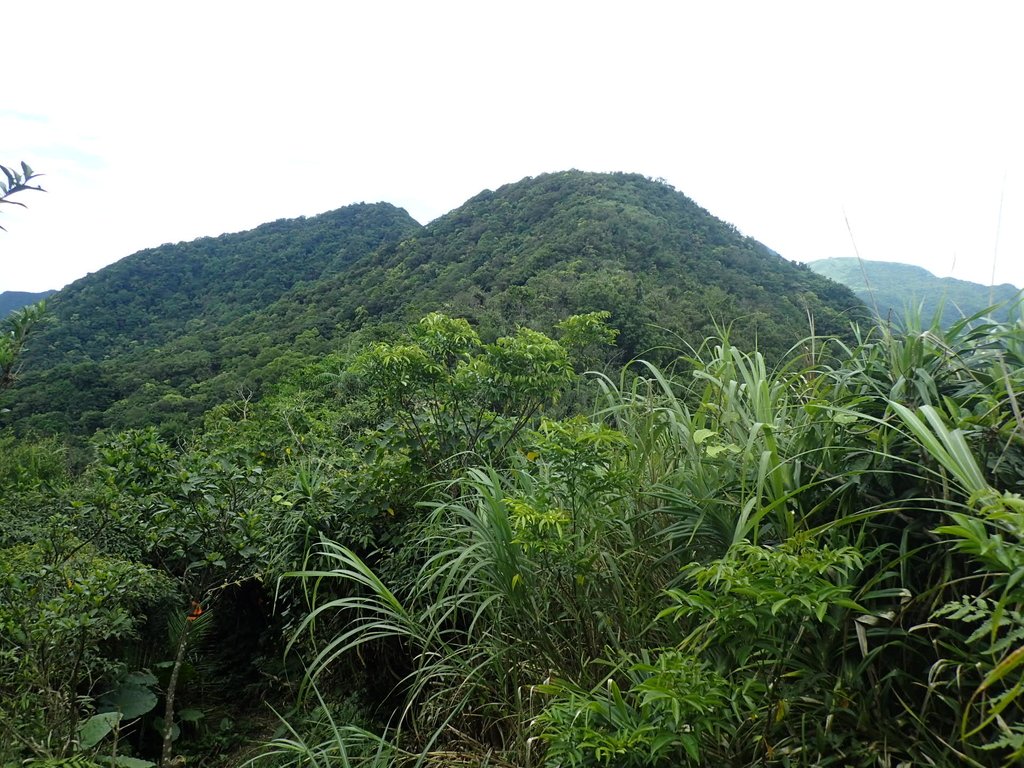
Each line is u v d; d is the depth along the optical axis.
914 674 1.86
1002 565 1.47
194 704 3.82
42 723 2.48
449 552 2.71
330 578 3.67
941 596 1.79
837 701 1.78
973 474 1.69
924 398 2.11
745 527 1.98
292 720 3.54
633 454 3.03
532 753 2.29
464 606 3.08
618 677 2.37
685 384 3.36
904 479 2.09
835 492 2.04
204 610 3.88
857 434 2.18
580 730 1.74
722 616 1.67
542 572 2.65
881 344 2.51
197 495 3.66
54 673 2.71
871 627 1.87
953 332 2.38
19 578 2.79
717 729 1.77
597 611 2.57
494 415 4.18
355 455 4.48
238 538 3.51
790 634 1.93
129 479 3.64
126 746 3.10
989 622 1.40
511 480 3.61
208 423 7.89
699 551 2.48
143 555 3.73
